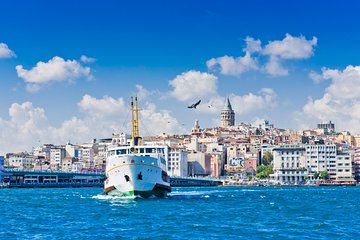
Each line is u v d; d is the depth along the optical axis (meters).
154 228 104.06
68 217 126.81
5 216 131.50
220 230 101.62
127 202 164.75
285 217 126.69
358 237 93.12
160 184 175.50
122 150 180.12
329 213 138.25
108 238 91.88
